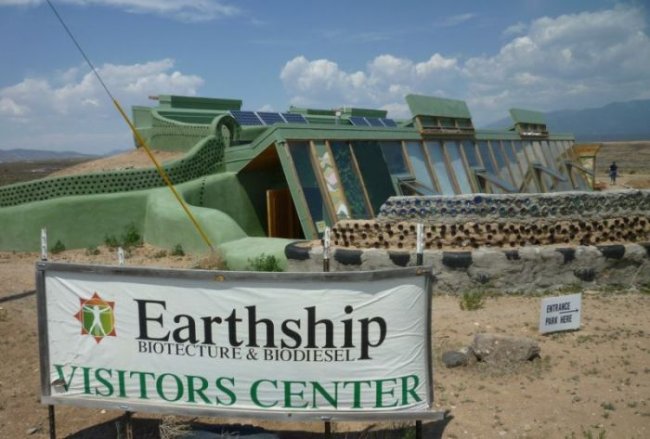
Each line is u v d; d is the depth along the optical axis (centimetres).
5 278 1197
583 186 2959
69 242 1647
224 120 1948
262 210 1877
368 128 1652
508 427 524
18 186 1712
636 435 504
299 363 458
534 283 984
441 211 1023
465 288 987
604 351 705
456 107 2131
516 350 665
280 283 449
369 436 517
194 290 458
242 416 462
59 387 486
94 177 1725
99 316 473
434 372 653
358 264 1030
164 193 1647
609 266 1002
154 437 528
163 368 471
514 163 2386
